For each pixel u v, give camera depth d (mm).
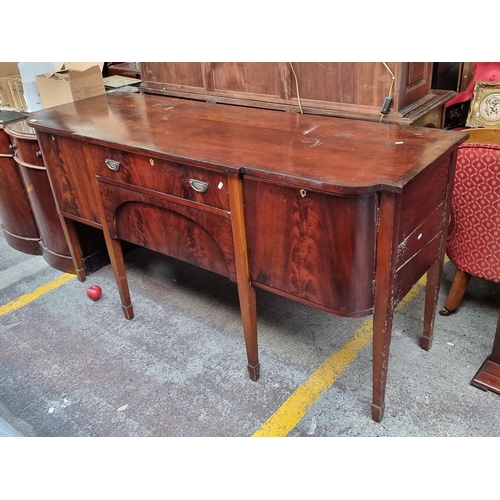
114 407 2062
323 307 1737
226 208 1778
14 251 3301
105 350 2377
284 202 1633
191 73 2830
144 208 2102
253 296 1938
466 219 2055
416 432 1845
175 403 2059
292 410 1981
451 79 3707
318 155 1726
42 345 2436
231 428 1927
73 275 2988
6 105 3289
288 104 2492
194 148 1865
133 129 2148
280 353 2266
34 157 2670
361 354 2230
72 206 2473
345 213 1515
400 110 2215
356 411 1954
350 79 2264
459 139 1774
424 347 2195
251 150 1813
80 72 2854
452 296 2324
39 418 2033
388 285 1603
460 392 1988
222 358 2271
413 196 1585
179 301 2682
